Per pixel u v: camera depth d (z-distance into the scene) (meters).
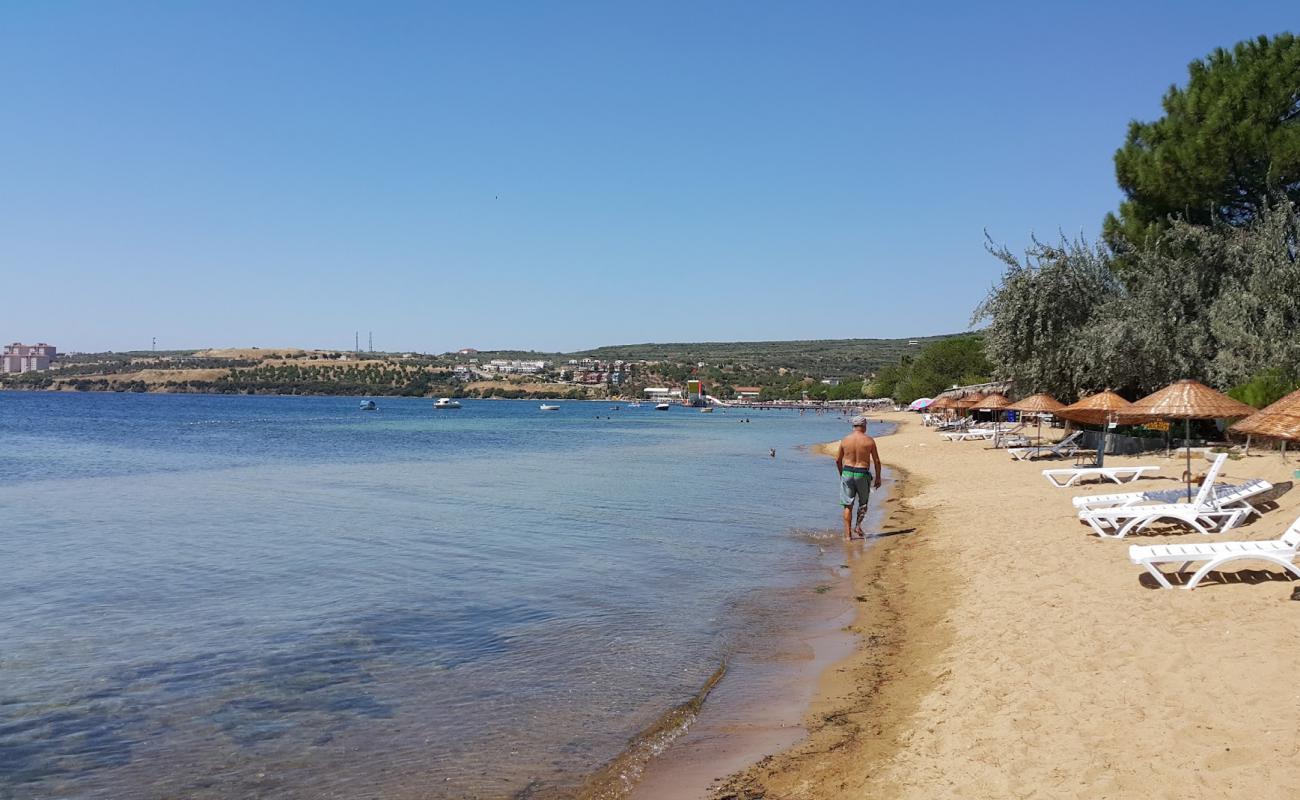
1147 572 10.34
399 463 37.81
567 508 21.33
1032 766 5.50
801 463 37.75
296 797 5.84
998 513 17.06
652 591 11.93
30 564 14.02
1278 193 26.00
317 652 9.10
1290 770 4.89
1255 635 7.33
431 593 11.82
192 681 8.18
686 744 6.67
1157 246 27.88
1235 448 22.70
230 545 15.82
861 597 11.49
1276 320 23.66
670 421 108.12
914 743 6.28
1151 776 5.08
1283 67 26.77
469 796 5.86
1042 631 8.52
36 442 53.31
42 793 5.92
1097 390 30.56
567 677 8.28
